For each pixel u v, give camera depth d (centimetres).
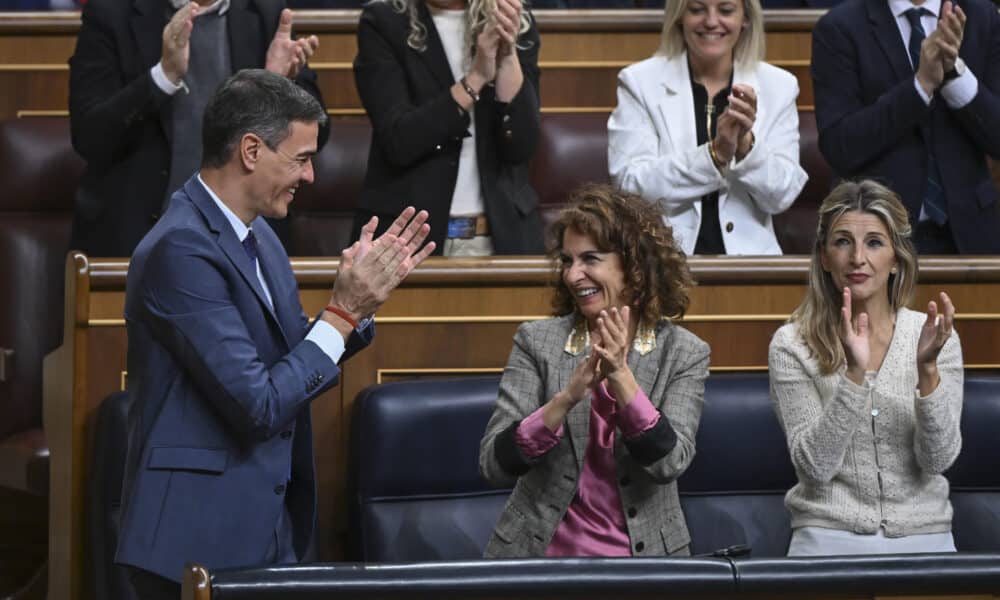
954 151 1549
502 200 1480
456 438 1270
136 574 953
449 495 1273
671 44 1528
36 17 1856
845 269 1143
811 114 1867
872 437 1126
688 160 1445
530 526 1017
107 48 1530
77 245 1529
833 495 1126
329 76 1875
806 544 1125
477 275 1343
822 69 1584
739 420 1301
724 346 1381
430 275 1340
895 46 1570
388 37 1488
